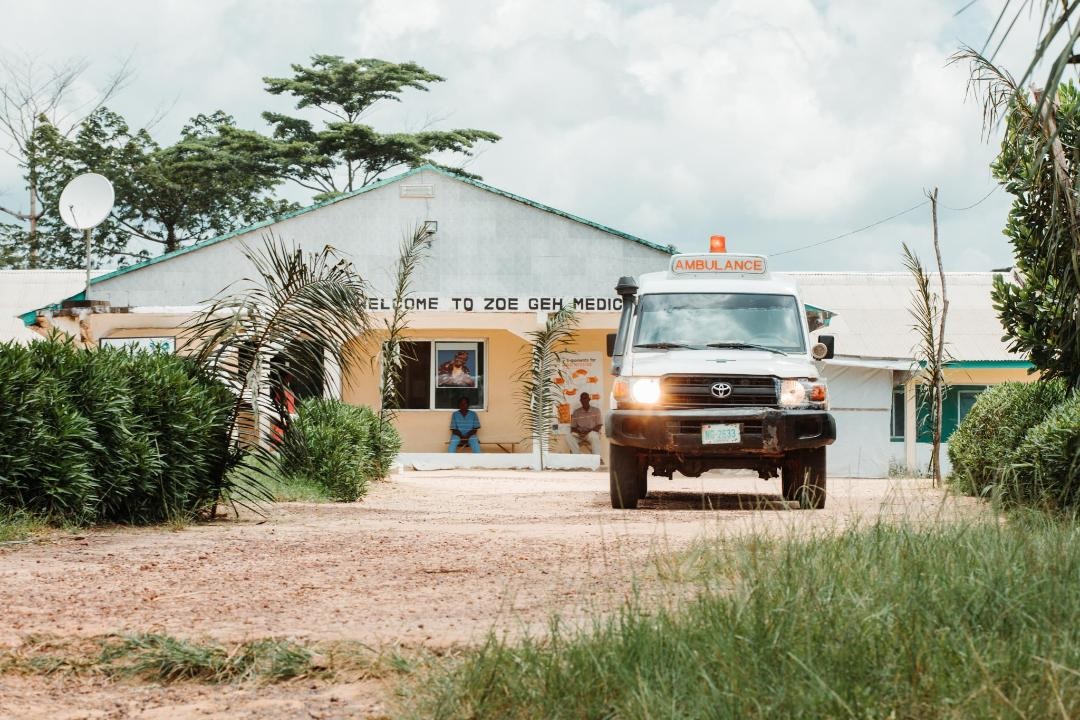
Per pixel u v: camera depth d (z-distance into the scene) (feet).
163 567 23.93
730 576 19.66
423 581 21.98
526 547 26.86
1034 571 16.35
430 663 14.96
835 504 42.04
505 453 85.15
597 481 64.44
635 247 96.58
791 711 11.12
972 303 109.19
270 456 37.09
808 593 15.15
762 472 41.39
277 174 155.74
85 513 30.60
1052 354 41.06
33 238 157.07
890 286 113.50
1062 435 30.14
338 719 13.43
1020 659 12.19
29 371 29.81
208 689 14.97
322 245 95.20
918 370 82.28
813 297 111.14
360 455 49.21
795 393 39.75
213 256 93.35
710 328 43.47
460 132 155.53
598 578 21.56
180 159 157.58
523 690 12.69
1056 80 11.57
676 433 39.32
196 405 34.24
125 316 67.05
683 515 36.37
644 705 11.16
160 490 33.14
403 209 96.07
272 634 16.87
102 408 31.50
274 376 37.17
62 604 19.47
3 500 29.63
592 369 88.28
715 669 12.41
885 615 13.93
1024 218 40.34
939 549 18.47
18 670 15.61
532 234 96.53
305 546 27.55
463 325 84.79
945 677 11.71
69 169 156.25
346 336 37.17
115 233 160.04
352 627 17.43
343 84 157.07
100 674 15.56
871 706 11.10
